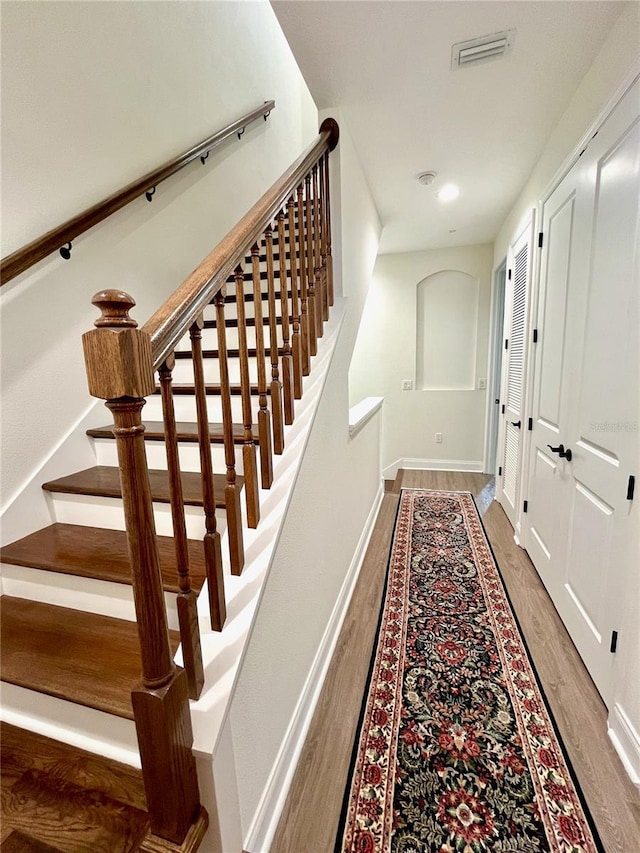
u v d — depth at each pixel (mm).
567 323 1905
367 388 4824
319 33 1432
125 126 1825
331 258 1997
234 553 1098
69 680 988
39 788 960
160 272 2092
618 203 1402
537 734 1398
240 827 993
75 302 1627
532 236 2488
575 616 1782
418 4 1313
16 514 1414
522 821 1139
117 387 666
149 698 776
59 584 1267
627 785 1222
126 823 884
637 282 1271
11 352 1407
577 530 1765
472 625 1990
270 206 1269
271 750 1197
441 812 1172
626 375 1335
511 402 3152
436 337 4609
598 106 1555
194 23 2301
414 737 1410
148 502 737
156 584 763
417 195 2836
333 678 1700
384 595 2285
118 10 1765
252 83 2982
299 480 1429
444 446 4730
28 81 1405
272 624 1212
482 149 2246
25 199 1413
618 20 1377
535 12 1353
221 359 1025
